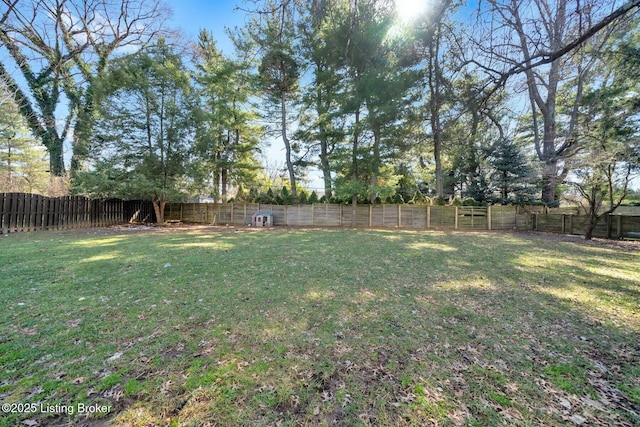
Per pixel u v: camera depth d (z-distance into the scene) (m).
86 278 4.10
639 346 2.42
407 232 11.70
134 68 12.41
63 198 10.86
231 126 16.22
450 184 19.27
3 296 3.31
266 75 14.73
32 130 13.66
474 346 2.38
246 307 3.15
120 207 13.98
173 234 9.93
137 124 12.56
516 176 14.00
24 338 2.38
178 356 2.16
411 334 2.58
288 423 1.53
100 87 11.93
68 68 14.61
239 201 16.47
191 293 3.56
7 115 11.08
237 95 15.96
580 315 3.05
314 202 15.87
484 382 1.91
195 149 13.78
